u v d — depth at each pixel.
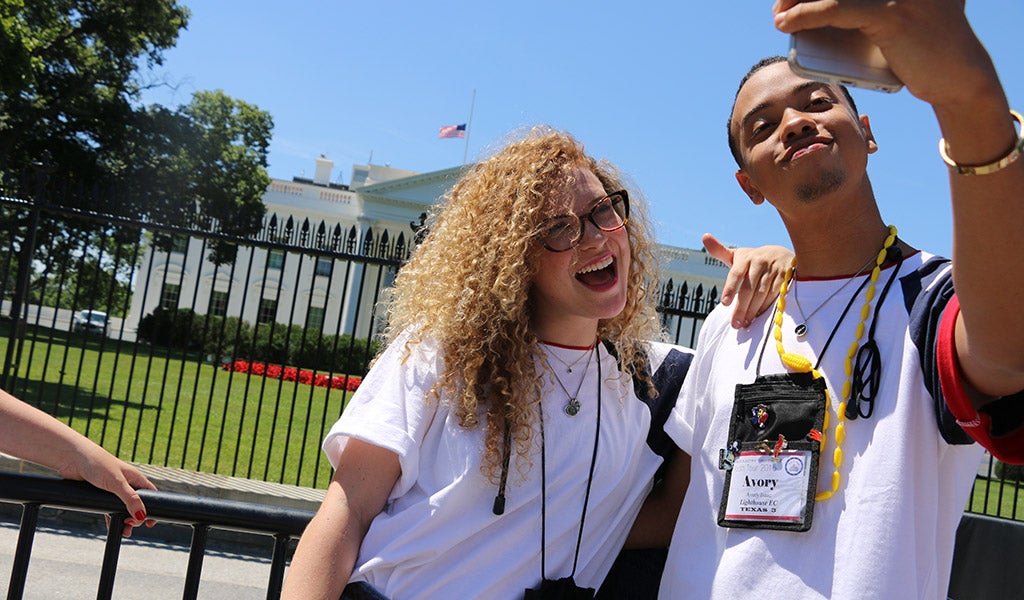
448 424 1.55
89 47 21.81
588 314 1.64
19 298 6.34
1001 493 5.71
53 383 11.82
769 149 1.53
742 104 1.61
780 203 1.56
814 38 0.98
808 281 1.57
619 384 1.69
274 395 14.62
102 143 22.88
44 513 5.66
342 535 1.47
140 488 1.65
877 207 1.57
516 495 1.53
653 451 1.71
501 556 1.52
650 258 1.85
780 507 1.40
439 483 1.51
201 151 27.30
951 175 1.03
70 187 6.52
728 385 1.58
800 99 1.54
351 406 1.57
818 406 1.43
